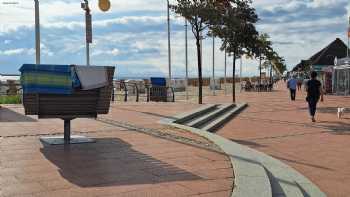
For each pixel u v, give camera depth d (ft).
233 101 90.38
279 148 36.40
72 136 31.73
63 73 27.40
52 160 23.77
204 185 19.29
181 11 78.33
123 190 18.29
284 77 385.70
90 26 50.55
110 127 37.58
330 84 138.62
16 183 19.06
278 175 23.57
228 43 95.71
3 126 36.47
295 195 19.83
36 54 56.39
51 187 18.52
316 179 25.40
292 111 72.95
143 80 132.26
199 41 79.71
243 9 90.53
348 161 30.86
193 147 28.94
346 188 23.35
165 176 20.83
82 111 28.84
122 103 72.08
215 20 78.95
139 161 24.08
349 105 85.25
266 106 84.74
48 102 27.81
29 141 29.60
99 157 24.90
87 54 50.75
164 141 31.17
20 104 61.05
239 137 42.75
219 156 25.99
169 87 88.63
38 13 56.24
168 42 94.68
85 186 18.79
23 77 27.07
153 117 46.32
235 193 17.92
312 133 45.57
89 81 27.94
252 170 22.07
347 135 44.16
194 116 51.42
